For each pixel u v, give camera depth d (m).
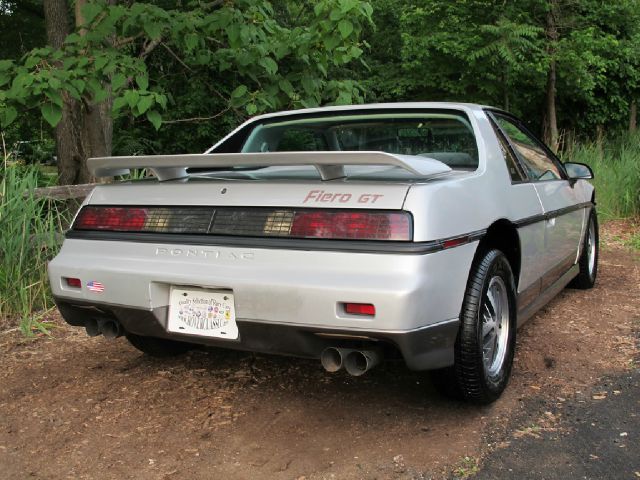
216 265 2.90
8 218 5.05
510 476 2.59
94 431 3.09
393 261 2.62
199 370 3.88
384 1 17.56
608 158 11.48
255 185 2.99
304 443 2.92
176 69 12.79
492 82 13.92
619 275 6.31
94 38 6.06
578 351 4.09
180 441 2.96
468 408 3.25
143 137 13.62
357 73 16.88
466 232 2.93
